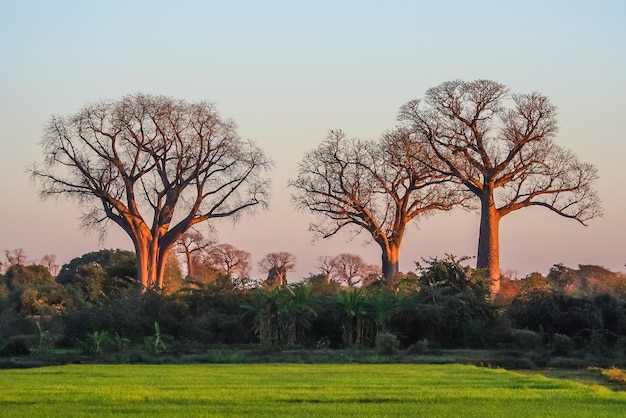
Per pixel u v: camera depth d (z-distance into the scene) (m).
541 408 25.41
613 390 33.81
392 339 51.78
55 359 48.28
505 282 81.62
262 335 56.50
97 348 51.78
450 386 31.08
